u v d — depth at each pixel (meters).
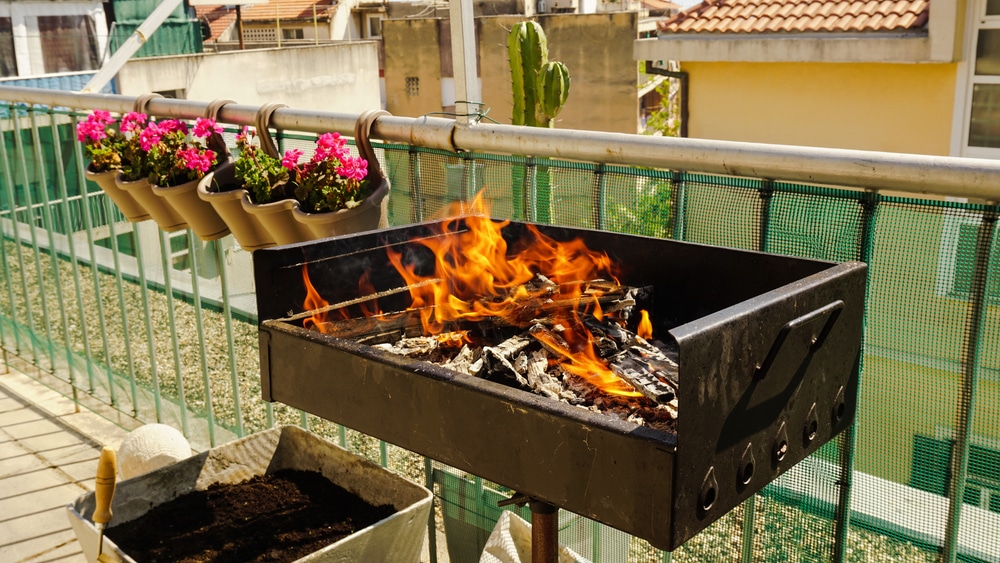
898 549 1.64
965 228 1.47
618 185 1.90
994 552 1.52
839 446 1.70
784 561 1.81
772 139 8.78
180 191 2.49
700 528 1.12
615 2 29.55
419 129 2.16
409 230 1.82
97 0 18.94
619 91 22.45
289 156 2.28
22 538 2.86
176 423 3.28
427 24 25.89
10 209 3.80
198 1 21.11
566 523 2.22
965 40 7.59
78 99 3.17
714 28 8.72
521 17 23.23
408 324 1.75
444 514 2.48
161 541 2.05
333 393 1.47
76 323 3.68
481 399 1.24
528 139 1.95
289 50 22.41
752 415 1.19
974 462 1.53
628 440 1.09
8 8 17.34
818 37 8.20
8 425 3.65
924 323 1.55
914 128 8.05
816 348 1.30
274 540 2.04
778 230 1.69
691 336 1.04
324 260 1.69
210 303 2.96
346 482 2.26
